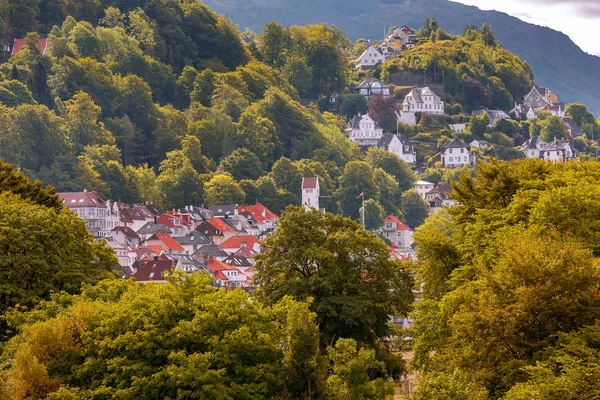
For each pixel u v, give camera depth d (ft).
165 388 572.10
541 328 574.97
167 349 582.76
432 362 631.97
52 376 586.04
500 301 581.53
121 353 585.63
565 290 574.15
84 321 607.78
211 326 588.09
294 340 597.11
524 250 596.70
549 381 517.96
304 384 593.42
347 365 587.68
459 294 641.81
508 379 557.74
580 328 554.05
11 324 647.56
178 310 598.75
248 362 588.09
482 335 576.20
